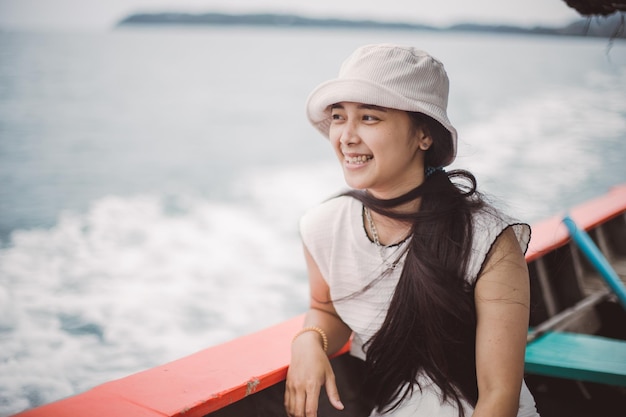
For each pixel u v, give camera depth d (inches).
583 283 118.6
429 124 54.0
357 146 54.1
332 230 60.5
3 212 404.8
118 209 434.3
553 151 547.2
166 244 361.7
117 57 1800.0
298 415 55.9
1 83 1101.1
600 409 83.7
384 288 57.5
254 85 1298.0
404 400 56.1
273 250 357.4
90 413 48.8
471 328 53.7
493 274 52.4
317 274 62.9
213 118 930.1
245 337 65.4
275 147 730.8
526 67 1481.3
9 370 203.0
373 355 57.7
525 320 52.3
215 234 387.2
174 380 55.2
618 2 65.2
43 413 48.8
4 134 681.6
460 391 54.4
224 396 53.1
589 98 903.7
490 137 617.0
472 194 55.8
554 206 380.5
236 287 296.5
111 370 209.0
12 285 278.5
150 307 264.5
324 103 54.2
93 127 794.2
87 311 254.8
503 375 50.9
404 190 56.2
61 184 498.3
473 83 1104.2
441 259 53.1
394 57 52.8
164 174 573.3
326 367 57.3
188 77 1403.8
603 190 423.5
